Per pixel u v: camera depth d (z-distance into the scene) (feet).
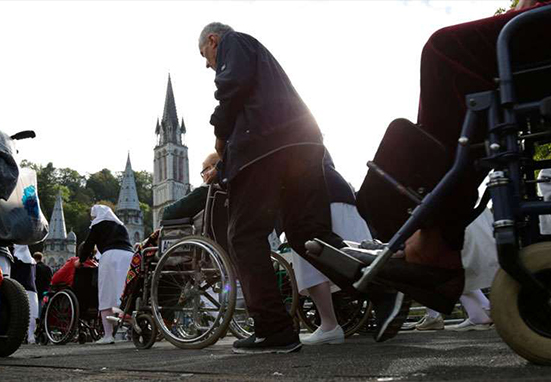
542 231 9.65
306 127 10.44
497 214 5.71
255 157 9.90
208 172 15.56
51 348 20.98
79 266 27.37
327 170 15.21
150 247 16.52
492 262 13.88
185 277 14.14
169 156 435.94
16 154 13.20
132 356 11.68
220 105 10.21
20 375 7.52
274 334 9.79
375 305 7.48
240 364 7.78
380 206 7.29
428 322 20.54
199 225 15.47
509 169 5.86
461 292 7.04
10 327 12.32
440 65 6.52
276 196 10.02
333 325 12.84
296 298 15.65
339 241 10.45
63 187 445.37
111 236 24.47
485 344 10.28
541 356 5.65
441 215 6.78
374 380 5.32
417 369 6.10
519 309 5.80
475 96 6.15
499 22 6.14
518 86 6.22
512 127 5.83
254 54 10.39
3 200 13.53
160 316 14.20
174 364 8.43
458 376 5.25
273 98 10.17
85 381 6.34
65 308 28.04
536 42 6.03
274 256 16.10
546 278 5.70
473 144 6.42
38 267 42.63
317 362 7.54
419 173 6.88
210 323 13.64
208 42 11.37
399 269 6.95
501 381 4.64
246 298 9.95
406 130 6.82
